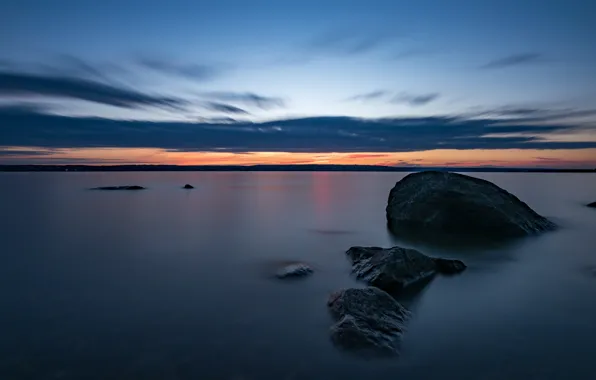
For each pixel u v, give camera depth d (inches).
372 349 248.5
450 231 689.0
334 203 1360.7
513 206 711.7
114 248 582.2
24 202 1341.0
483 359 243.1
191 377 225.0
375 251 486.0
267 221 896.9
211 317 309.7
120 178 4320.9
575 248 568.4
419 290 371.9
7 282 401.4
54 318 306.8
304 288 382.9
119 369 233.0
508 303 339.0
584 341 266.4
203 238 673.6
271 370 232.5
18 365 236.7
